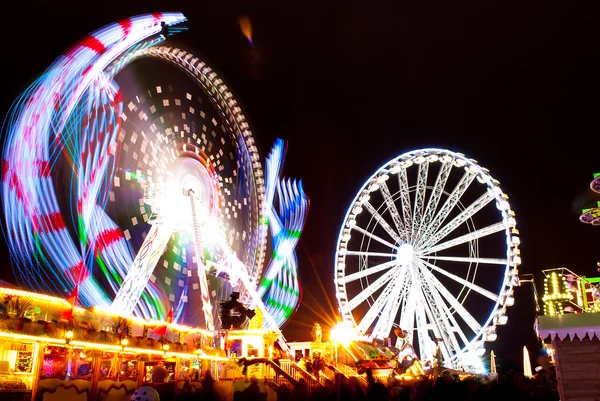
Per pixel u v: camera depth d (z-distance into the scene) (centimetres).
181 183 4072
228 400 1560
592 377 1438
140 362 2023
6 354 1634
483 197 4275
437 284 4206
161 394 2023
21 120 2772
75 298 1866
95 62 3062
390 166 4531
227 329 2722
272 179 5406
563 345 1477
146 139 3866
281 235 5319
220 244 4084
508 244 4041
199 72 4303
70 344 1561
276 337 2822
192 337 2550
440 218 4319
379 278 4309
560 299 3362
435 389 1316
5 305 1581
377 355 3475
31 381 1520
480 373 3591
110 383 1823
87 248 2967
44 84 2891
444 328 4122
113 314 2000
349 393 1239
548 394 1522
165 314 3838
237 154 4775
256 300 3884
